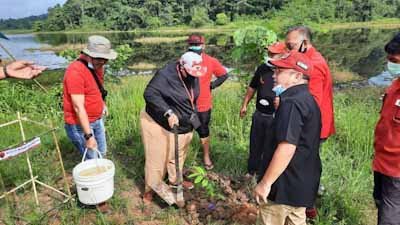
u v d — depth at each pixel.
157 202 3.85
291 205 2.56
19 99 7.61
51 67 20.39
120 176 4.30
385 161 2.78
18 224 3.43
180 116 3.45
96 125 3.87
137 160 4.78
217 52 24.91
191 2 79.25
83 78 3.50
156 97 3.34
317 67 3.22
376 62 19.55
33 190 3.97
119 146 5.20
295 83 2.39
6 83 7.81
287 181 2.52
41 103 7.35
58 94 7.64
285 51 3.68
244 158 4.79
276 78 2.46
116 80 8.53
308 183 2.53
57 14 88.06
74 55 7.80
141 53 27.92
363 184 4.06
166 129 3.48
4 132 5.60
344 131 5.60
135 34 60.53
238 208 3.68
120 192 3.99
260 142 4.05
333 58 21.70
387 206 2.79
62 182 4.23
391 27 54.75
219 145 5.10
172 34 57.06
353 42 31.80
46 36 66.69
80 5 86.25
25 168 4.37
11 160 4.49
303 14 62.53
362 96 10.86
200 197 3.91
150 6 78.94
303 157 2.46
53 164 4.64
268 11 70.38
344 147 5.24
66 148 5.14
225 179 4.32
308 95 2.39
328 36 40.00
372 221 3.58
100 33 69.94
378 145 2.84
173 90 3.38
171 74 3.38
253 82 4.27
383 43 30.03
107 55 3.50
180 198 3.65
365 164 4.52
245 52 5.66
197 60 3.28
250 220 3.47
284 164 2.33
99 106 3.80
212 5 78.38
